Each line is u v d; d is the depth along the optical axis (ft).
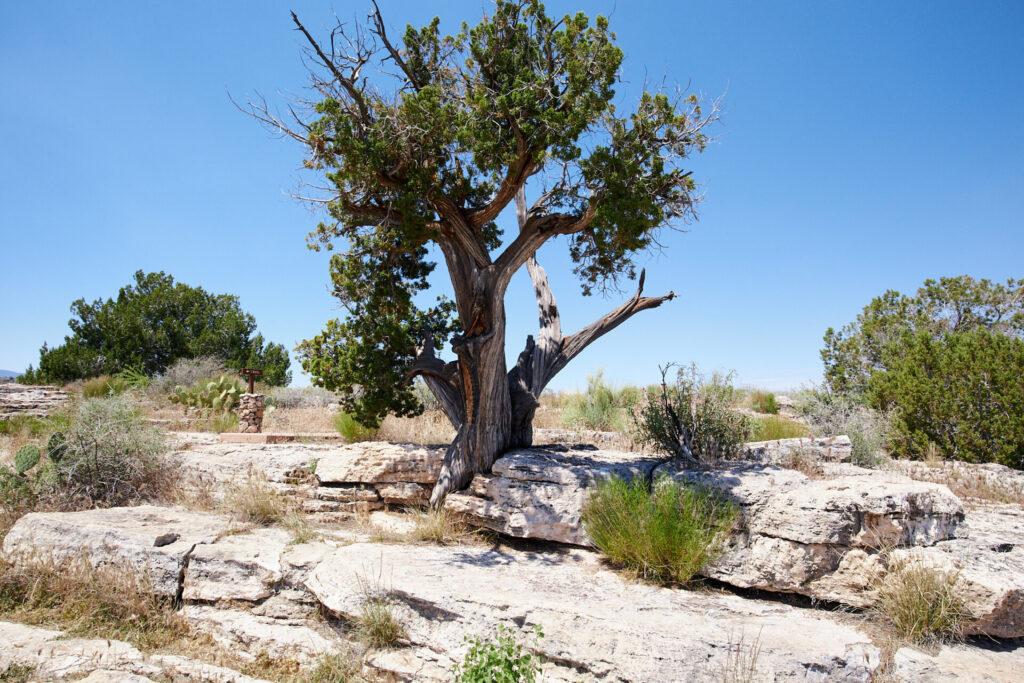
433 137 23.47
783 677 14.23
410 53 25.55
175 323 98.94
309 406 66.74
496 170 25.29
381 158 23.08
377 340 33.09
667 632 15.26
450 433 41.39
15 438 43.01
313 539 23.11
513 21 24.77
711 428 25.71
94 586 20.90
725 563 19.30
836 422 38.17
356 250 32.37
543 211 28.81
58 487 28.71
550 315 31.96
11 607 21.16
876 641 16.08
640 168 23.79
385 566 19.92
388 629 17.70
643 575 19.94
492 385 26.32
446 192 25.31
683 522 19.54
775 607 18.13
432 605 17.56
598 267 30.63
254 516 25.80
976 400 38.42
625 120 24.73
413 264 34.01
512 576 19.75
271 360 103.91
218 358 94.63
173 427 46.50
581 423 45.96
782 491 19.71
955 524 19.99
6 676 16.15
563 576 20.01
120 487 29.73
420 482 27.84
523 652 16.33
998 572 17.33
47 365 86.84
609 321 30.89
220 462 31.78
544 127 23.52
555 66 24.47
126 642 18.76
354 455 29.30
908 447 40.65
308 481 30.14
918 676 14.61
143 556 21.39
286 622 19.52
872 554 18.17
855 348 65.00
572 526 22.54
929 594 16.48
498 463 25.16
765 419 40.16
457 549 22.95
